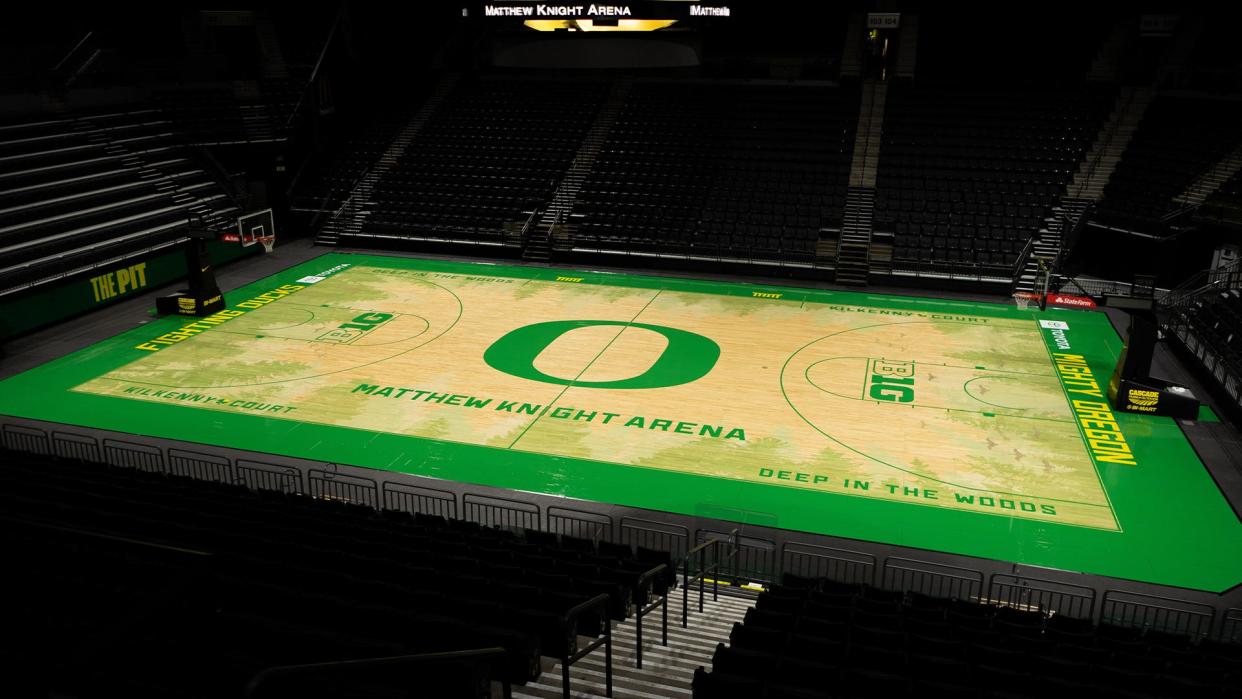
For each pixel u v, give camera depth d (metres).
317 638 8.51
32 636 7.88
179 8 41.41
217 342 26.56
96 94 36.47
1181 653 11.48
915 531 17.28
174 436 20.81
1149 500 18.36
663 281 32.97
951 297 31.33
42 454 17.55
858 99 40.34
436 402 22.66
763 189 36.47
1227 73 36.09
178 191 35.59
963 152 37.09
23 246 29.28
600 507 18.09
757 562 16.33
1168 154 34.44
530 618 10.23
